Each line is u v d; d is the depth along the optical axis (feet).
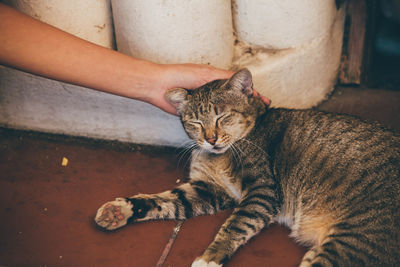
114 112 2.74
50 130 2.86
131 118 2.74
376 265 1.97
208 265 2.11
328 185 2.21
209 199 2.46
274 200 2.33
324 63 2.89
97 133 2.83
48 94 2.74
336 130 2.29
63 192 2.50
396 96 2.95
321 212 2.21
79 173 2.62
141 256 2.19
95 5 2.57
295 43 2.74
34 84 2.72
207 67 2.47
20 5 2.48
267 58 2.74
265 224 2.31
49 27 2.25
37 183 2.55
